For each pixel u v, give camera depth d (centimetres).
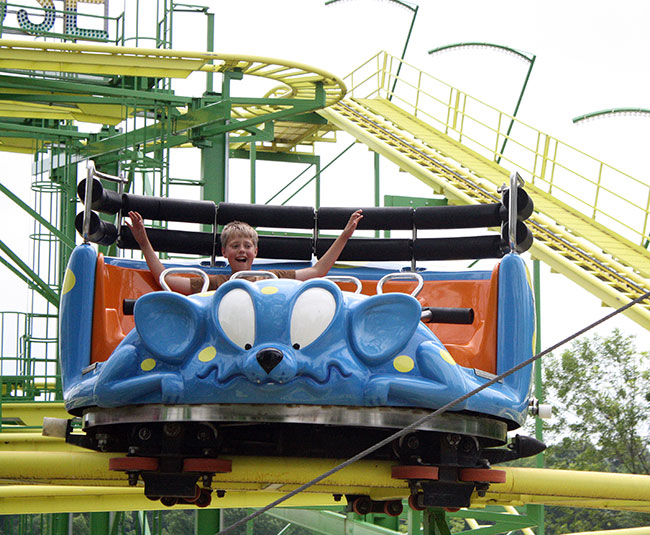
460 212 675
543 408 585
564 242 2122
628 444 3362
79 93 1681
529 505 1445
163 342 499
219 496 650
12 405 1441
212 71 1759
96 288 563
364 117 2694
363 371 492
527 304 550
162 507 1115
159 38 1744
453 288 652
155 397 498
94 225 630
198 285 646
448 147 2553
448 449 529
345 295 520
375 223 696
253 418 487
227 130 1798
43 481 586
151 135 1856
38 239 1800
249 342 483
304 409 486
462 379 501
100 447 586
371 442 563
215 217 701
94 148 1905
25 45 1548
